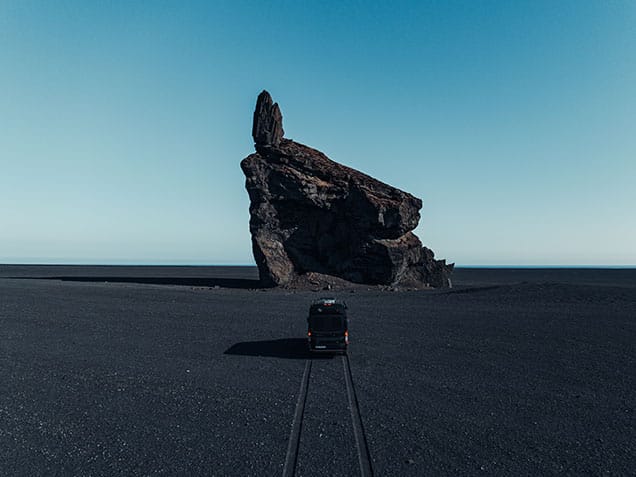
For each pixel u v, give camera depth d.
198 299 47.94
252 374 19.66
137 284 74.94
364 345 25.48
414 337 27.69
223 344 25.94
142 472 11.01
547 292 49.16
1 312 38.28
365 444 12.53
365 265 65.94
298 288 61.62
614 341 26.22
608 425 14.03
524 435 13.22
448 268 78.38
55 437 13.14
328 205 67.19
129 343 26.20
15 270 172.62
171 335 28.56
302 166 68.75
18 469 11.22
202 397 16.61
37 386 18.03
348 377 19.17
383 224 65.12
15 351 24.17
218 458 11.70
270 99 70.69
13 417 14.73
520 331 29.38
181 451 12.14
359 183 68.31
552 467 11.28
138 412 15.10
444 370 20.23
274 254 65.56
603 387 17.81
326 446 12.38
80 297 49.75
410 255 68.38
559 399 16.39
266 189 66.44
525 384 18.19
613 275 174.62
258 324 32.59
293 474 10.84
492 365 21.12
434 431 13.45
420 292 57.06
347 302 45.16
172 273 154.12
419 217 70.31
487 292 51.00
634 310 38.25
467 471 11.03
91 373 19.88
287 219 67.94
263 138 69.25
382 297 50.09
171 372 20.02
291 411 15.12
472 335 28.22
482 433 13.34
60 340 27.05
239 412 15.04
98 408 15.52
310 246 68.56
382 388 17.59
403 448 12.27
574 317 34.81
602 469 11.20
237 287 67.62
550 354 23.23
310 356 23.02
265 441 12.73
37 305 42.91
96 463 11.51
